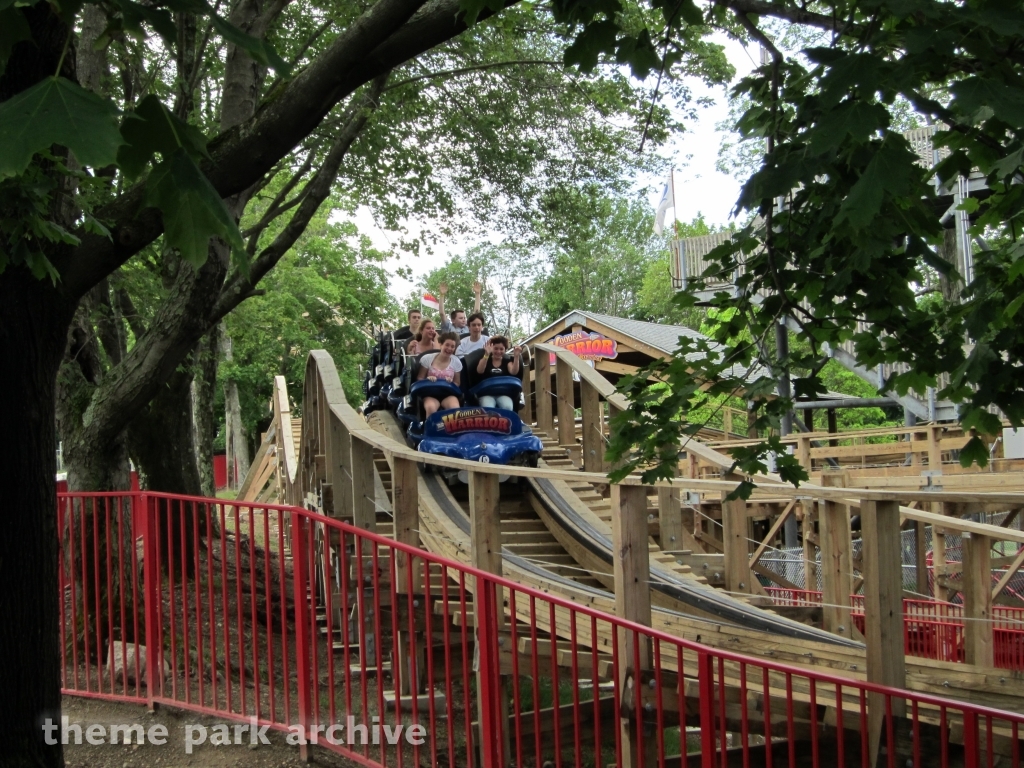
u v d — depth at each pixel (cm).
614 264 5862
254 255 1234
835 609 743
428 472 1054
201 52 1036
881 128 299
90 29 907
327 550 768
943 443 1472
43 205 396
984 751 482
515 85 1445
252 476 2336
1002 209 392
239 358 3722
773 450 427
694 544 959
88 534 899
